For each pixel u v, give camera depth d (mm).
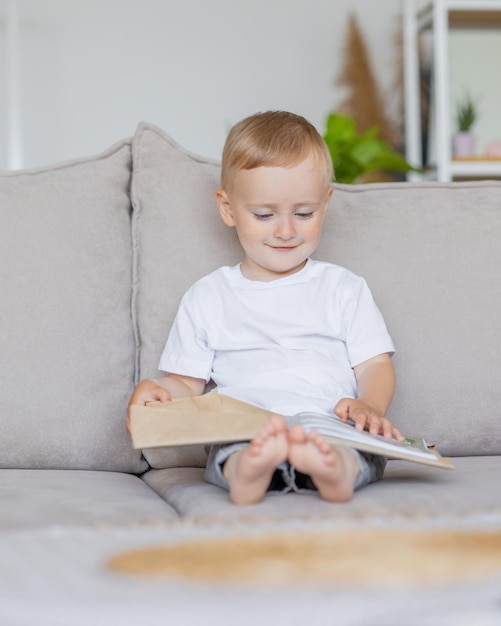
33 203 1454
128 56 3951
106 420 1387
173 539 722
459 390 1428
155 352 1461
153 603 657
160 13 3963
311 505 993
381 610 651
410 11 3764
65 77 3916
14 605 659
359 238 1504
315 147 1415
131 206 1539
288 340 1409
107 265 1455
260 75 4008
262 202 1392
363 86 3973
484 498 1008
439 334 1446
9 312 1385
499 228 1518
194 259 1489
